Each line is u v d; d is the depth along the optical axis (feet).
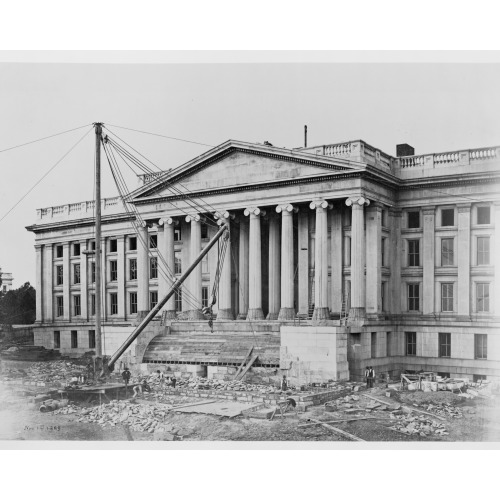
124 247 240.32
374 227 171.73
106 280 245.24
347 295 176.35
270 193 179.42
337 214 178.09
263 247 195.42
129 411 127.13
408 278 180.04
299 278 182.91
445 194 175.63
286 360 153.07
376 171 167.73
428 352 174.60
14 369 193.98
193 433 113.29
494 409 128.36
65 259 256.11
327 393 133.90
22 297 265.34
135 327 181.57
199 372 167.02
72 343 250.57
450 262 175.52
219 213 188.55
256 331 174.09
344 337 151.12
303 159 172.35
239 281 193.67
